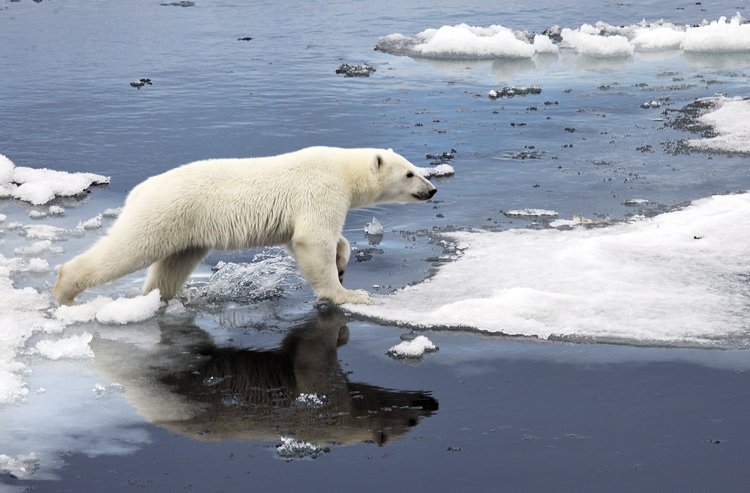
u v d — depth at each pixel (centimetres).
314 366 1220
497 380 1170
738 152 2234
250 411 1092
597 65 3453
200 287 1511
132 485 930
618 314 1352
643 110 2705
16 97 2936
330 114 2683
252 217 1408
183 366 1220
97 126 2562
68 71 3356
